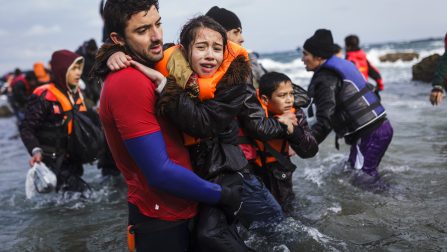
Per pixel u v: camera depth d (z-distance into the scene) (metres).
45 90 4.60
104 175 5.46
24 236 3.86
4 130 12.73
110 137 2.14
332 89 4.16
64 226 4.04
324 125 4.05
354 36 7.68
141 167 2.04
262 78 3.36
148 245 2.22
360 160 4.39
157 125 2.05
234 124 2.52
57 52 4.68
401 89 12.41
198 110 2.09
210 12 3.90
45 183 4.36
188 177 2.06
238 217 2.94
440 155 5.15
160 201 2.16
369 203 3.88
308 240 3.12
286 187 3.45
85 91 6.05
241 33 3.95
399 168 4.80
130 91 1.98
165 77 2.09
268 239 3.11
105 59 2.10
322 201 4.01
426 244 3.04
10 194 5.25
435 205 3.71
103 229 3.89
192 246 2.32
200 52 2.18
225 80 2.21
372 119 4.27
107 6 2.09
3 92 16.81
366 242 3.12
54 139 4.62
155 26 2.10
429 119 7.28
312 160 5.57
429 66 13.58
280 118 3.15
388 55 25.48
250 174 3.01
